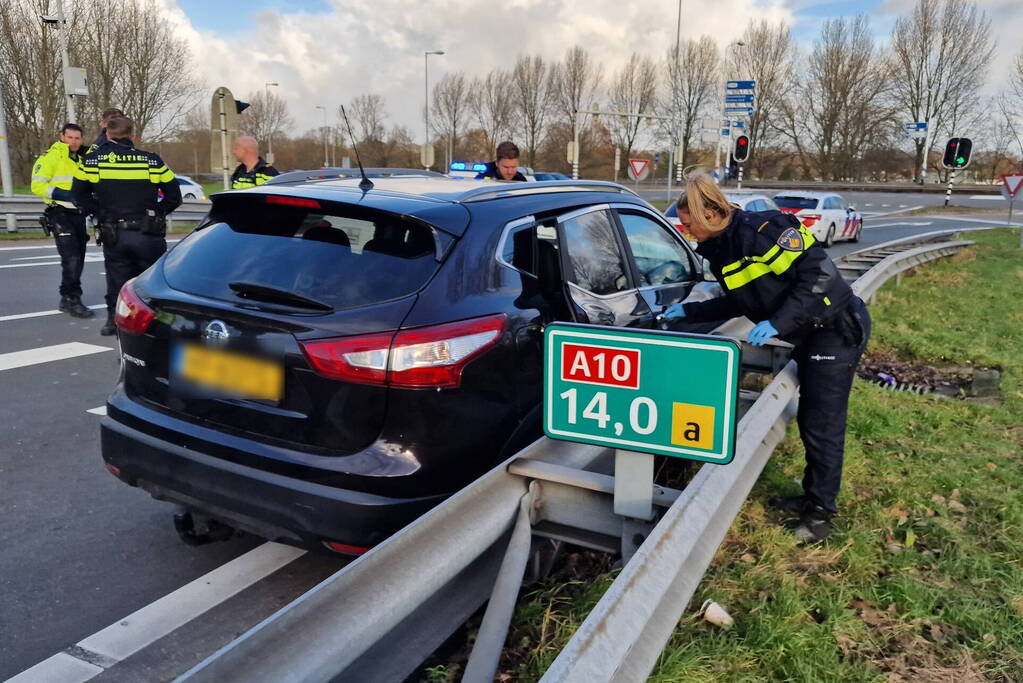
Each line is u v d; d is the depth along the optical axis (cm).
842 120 6869
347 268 290
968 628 291
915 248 1331
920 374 727
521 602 295
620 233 404
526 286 316
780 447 464
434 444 273
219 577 337
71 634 293
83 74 2045
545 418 258
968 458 460
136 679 269
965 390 668
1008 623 292
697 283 473
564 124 6906
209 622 304
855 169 6944
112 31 3916
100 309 920
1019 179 2338
